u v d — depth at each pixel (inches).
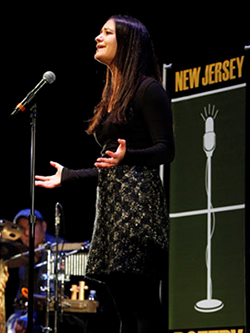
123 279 198.5
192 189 417.7
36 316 494.9
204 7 522.0
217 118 413.7
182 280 411.8
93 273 199.2
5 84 623.8
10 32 603.5
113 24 211.6
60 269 462.0
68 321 496.1
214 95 416.5
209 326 397.4
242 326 384.8
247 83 399.5
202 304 401.7
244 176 398.0
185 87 429.1
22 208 654.5
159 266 197.2
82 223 641.0
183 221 418.3
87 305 478.9
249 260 382.0
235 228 397.7
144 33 212.8
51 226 648.4
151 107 199.5
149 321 201.2
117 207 197.2
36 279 510.6
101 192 202.5
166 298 413.7
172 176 425.7
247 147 394.3
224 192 405.1
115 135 205.6
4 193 657.6
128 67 206.2
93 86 618.8
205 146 415.8
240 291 389.4
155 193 200.1
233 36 505.0
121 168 200.2
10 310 636.7
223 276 397.4
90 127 212.8
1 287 405.4
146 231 194.4
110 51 210.2
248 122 396.2
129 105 202.1
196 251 409.7
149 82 202.7
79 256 462.3
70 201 647.1
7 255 490.3
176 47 532.4
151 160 194.1
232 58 410.0
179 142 426.9
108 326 492.4
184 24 531.8
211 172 411.5
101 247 199.9
